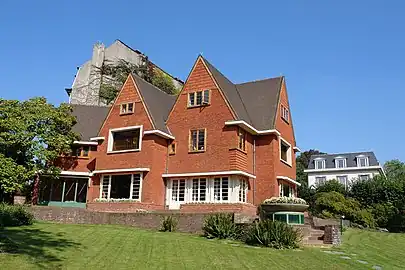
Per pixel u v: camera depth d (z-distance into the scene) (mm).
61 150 30922
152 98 31672
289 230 18438
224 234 19406
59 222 23984
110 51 59281
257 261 14484
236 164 26672
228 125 27562
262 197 28422
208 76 29531
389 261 17516
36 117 28734
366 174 62875
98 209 28797
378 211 40812
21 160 28453
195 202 27250
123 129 30016
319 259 15805
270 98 31547
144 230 21641
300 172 67750
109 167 29828
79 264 12172
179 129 29578
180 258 14000
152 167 28094
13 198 32531
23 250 13180
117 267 12195
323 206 40094
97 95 56062
